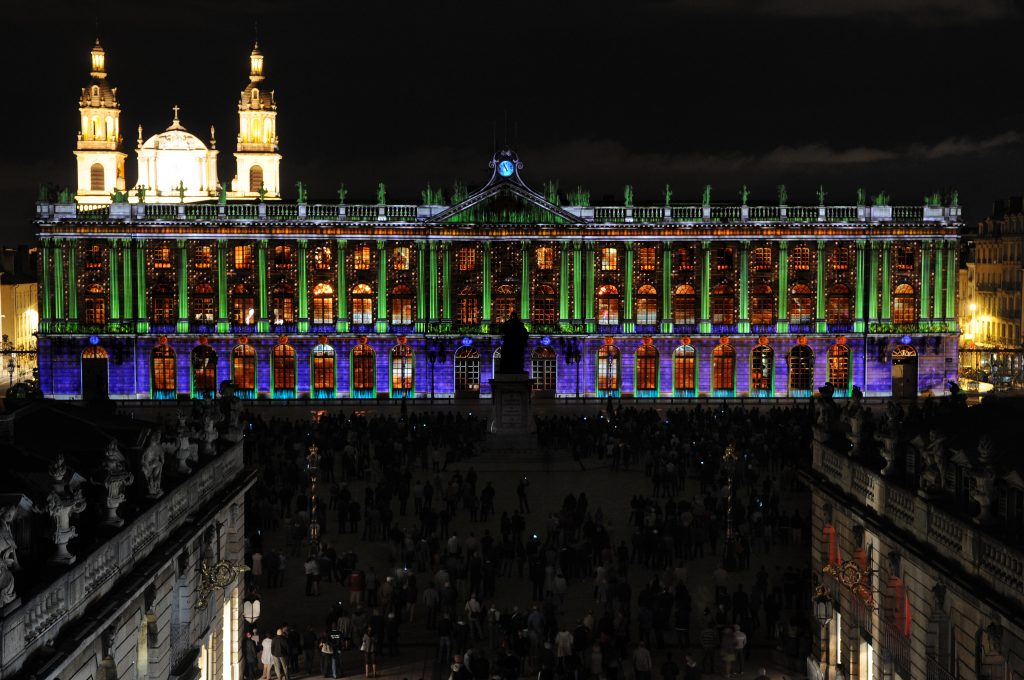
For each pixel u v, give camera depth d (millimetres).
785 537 84250
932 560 45062
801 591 68625
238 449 61250
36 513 39562
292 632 62625
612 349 151750
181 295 148750
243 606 60531
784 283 150375
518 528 79188
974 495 42781
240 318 150000
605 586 69938
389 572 76750
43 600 34938
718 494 92812
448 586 68188
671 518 81750
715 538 81875
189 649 48719
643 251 151250
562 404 147625
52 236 147500
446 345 150625
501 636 65375
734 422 117062
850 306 151375
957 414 55312
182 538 47094
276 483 97062
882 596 51844
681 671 62250
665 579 71438
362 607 68250
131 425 57031
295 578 77125
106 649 39406
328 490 98938
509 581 76500
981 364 171500
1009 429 50312
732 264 151000
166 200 184250
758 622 68250
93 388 149750
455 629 64938
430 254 150125
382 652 65250
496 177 149750
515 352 112875
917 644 48000
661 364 151500
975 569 42312
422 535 82750
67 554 37156
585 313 151125
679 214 150750
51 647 34781
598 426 116312
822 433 61844
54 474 37250
